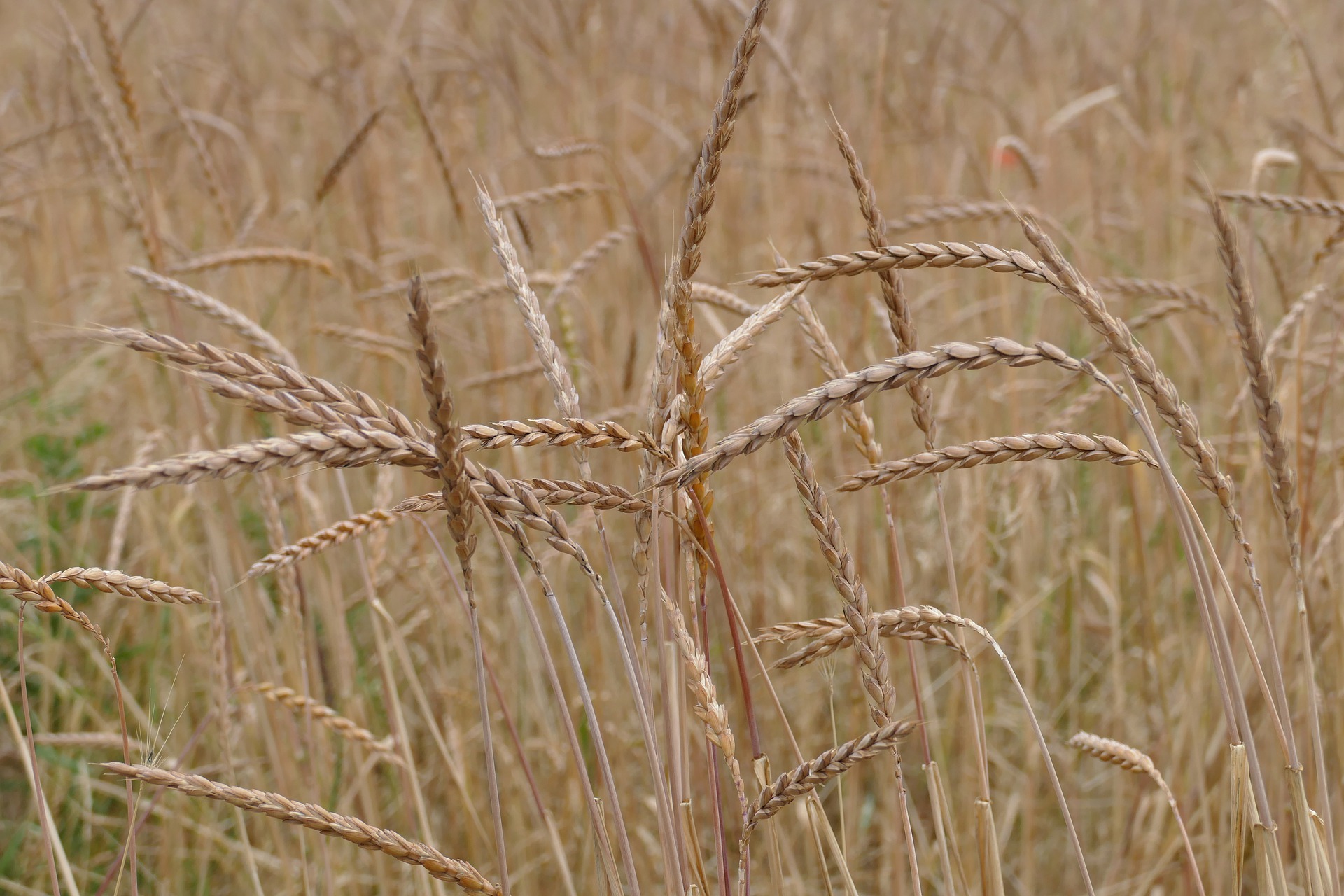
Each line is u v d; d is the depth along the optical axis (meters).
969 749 3.38
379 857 2.88
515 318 4.68
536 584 3.66
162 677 3.95
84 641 3.88
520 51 7.11
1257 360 1.53
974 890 3.30
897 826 2.95
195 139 3.63
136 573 4.04
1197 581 1.57
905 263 1.33
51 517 4.27
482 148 6.25
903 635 1.76
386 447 1.21
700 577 1.70
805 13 6.95
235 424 4.13
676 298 1.50
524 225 3.63
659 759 1.58
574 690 3.60
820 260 1.32
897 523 4.11
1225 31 8.34
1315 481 3.44
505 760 3.32
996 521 3.72
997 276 4.74
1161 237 5.66
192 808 3.53
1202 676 3.24
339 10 7.61
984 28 9.09
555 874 3.28
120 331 1.15
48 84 6.21
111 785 3.31
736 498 4.34
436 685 3.52
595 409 4.13
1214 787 3.21
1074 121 6.51
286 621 3.01
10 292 5.62
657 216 5.54
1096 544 4.30
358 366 4.87
